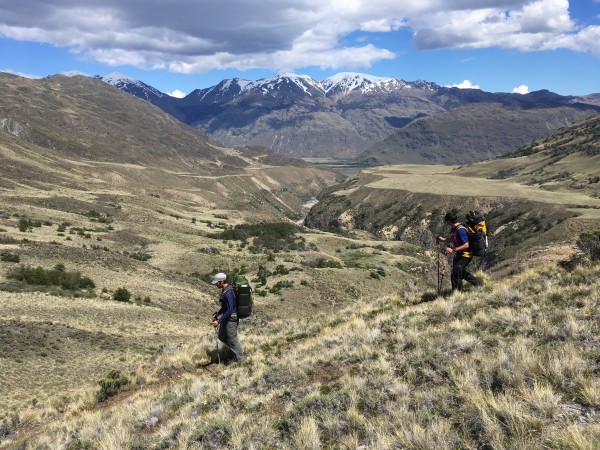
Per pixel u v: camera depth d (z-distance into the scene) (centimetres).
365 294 8300
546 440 450
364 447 540
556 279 1200
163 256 10312
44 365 2995
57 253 6894
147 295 5988
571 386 559
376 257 12044
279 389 859
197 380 1033
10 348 3134
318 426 622
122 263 7338
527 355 653
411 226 19538
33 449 946
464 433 504
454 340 839
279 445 605
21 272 5547
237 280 1177
